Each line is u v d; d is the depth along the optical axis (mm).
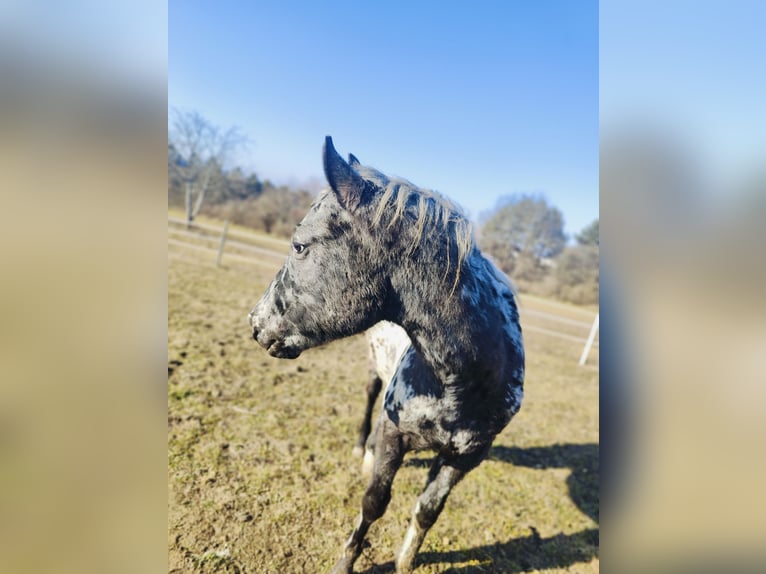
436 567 2135
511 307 1659
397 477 2797
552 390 5383
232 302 6477
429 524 1750
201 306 5996
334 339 1392
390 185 1308
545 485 3018
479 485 2898
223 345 4629
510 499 2789
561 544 2430
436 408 1469
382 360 2176
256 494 2410
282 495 2438
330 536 2209
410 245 1277
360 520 1803
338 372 4516
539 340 8344
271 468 2658
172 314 5391
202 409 3207
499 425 1556
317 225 1295
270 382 3926
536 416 4379
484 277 1508
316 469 2717
